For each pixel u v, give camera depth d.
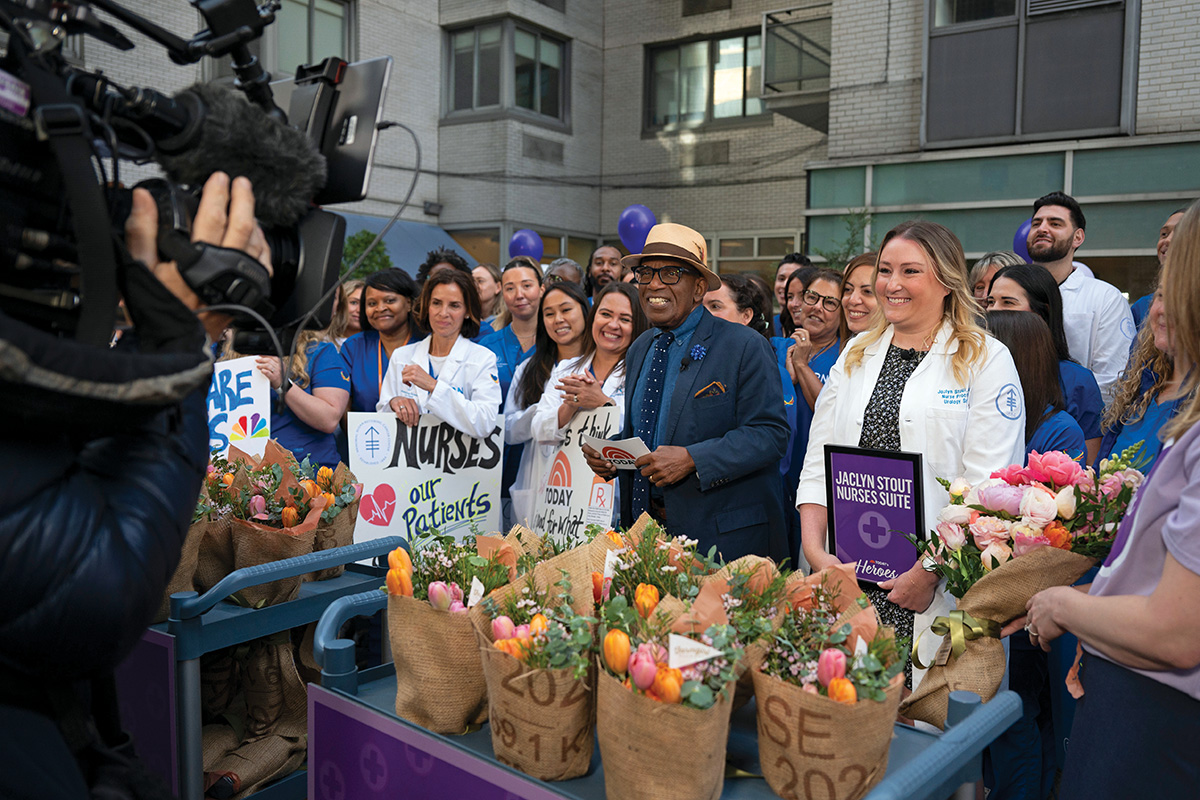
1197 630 1.09
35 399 0.72
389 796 1.45
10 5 0.82
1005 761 2.13
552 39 15.86
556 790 1.20
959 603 1.66
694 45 16.12
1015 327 2.45
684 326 2.54
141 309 0.84
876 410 2.11
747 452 2.32
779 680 1.16
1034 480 1.70
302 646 2.41
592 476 2.95
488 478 3.38
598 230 17.06
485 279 5.34
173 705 1.95
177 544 0.86
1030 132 9.79
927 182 10.56
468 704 1.39
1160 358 2.27
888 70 10.97
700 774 1.08
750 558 1.39
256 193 0.93
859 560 1.95
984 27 9.95
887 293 2.07
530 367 3.53
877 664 1.14
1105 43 9.29
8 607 0.74
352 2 13.89
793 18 13.70
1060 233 4.18
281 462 2.44
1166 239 3.49
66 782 0.81
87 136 0.77
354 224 13.74
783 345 4.26
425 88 15.15
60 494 0.77
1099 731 1.25
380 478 3.24
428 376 3.35
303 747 2.36
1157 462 1.21
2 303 0.82
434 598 1.38
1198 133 8.88
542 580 1.41
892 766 1.25
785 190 15.34
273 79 1.21
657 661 1.13
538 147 15.49
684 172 16.25
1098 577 1.31
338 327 4.47
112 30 0.90
